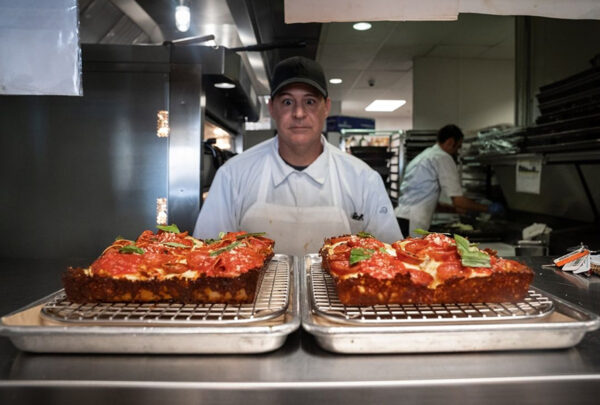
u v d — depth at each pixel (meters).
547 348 0.91
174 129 2.28
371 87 7.63
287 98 1.79
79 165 2.30
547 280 1.51
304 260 1.53
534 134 3.14
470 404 0.80
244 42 3.00
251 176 2.00
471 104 5.92
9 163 2.29
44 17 1.06
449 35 4.89
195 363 0.86
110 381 0.78
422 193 4.04
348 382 0.78
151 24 2.92
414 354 0.90
